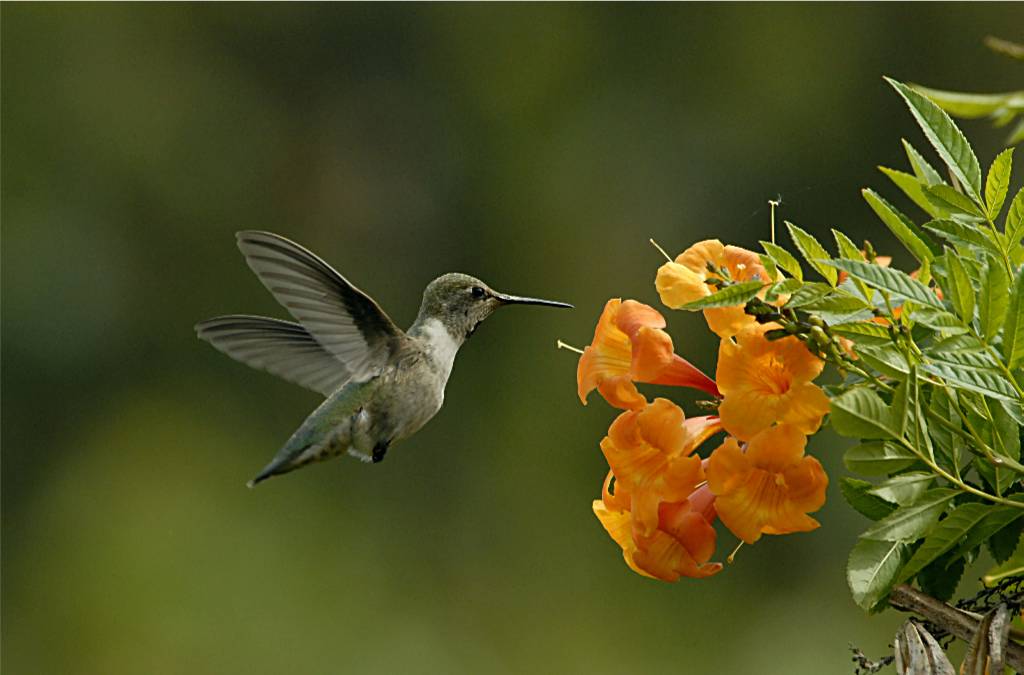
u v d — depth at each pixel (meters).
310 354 5.98
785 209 16.31
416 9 18.17
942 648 3.62
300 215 17.84
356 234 17.80
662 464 3.66
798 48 16.88
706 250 3.71
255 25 18.23
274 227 17.75
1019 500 3.38
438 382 6.13
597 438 15.37
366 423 5.97
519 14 18.02
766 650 13.02
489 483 15.29
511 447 15.52
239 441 15.91
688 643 13.41
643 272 16.67
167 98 17.88
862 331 3.33
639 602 13.90
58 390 16.34
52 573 14.62
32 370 16.28
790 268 3.47
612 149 17.23
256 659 13.69
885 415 3.20
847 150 16.38
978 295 3.32
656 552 3.71
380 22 18.23
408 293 17.53
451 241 17.56
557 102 17.66
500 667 13.89
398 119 18.08
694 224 16.70
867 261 3.55
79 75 17.72
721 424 3.72
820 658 12.77
